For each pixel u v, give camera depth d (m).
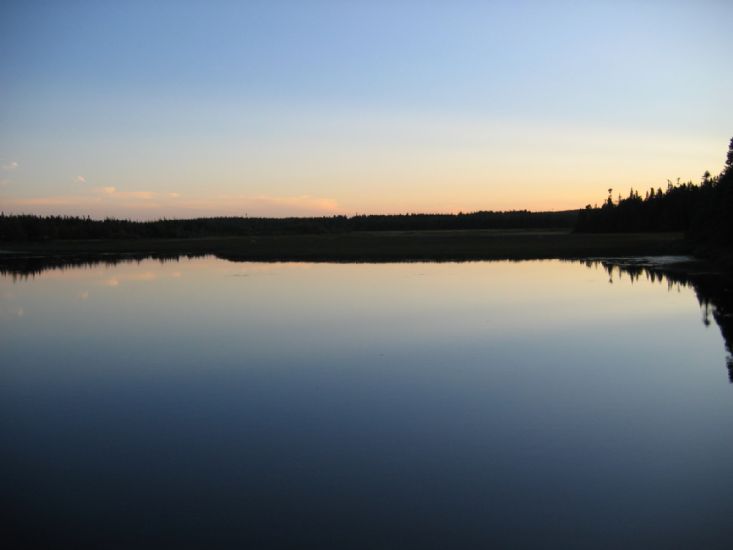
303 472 7.59
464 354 13.34
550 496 6.94
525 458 7.95
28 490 7.21
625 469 7.61
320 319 17.69
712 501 6.79
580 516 6.50
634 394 10.56
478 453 8.12
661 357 12.96
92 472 7.68
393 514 6.57
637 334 15.23
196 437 8.79
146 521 6.48
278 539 6.12
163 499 6.96
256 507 6.75
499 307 19.41
